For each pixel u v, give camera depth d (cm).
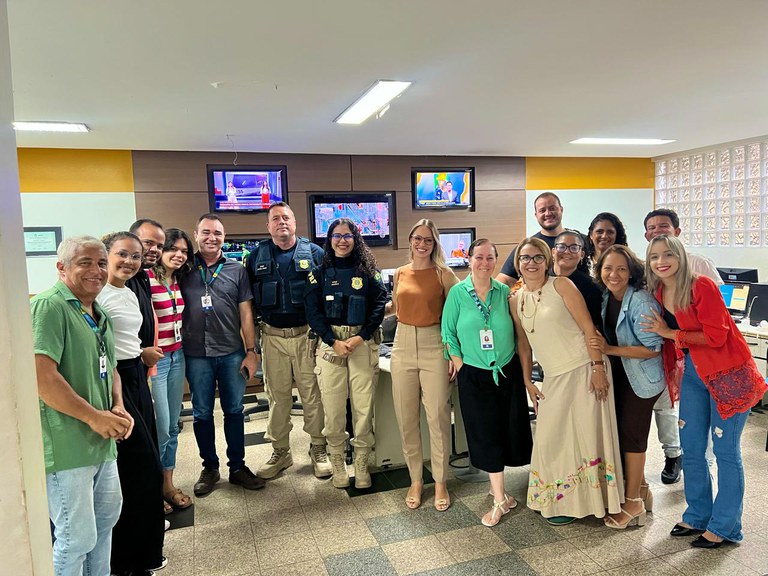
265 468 321
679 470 299
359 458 302
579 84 331
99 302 215
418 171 595
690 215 642
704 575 215
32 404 60
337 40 244
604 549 236
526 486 302
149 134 429
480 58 276
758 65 303
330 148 530
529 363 268
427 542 247
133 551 221
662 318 236
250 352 310
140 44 238
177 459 360
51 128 395
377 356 299
